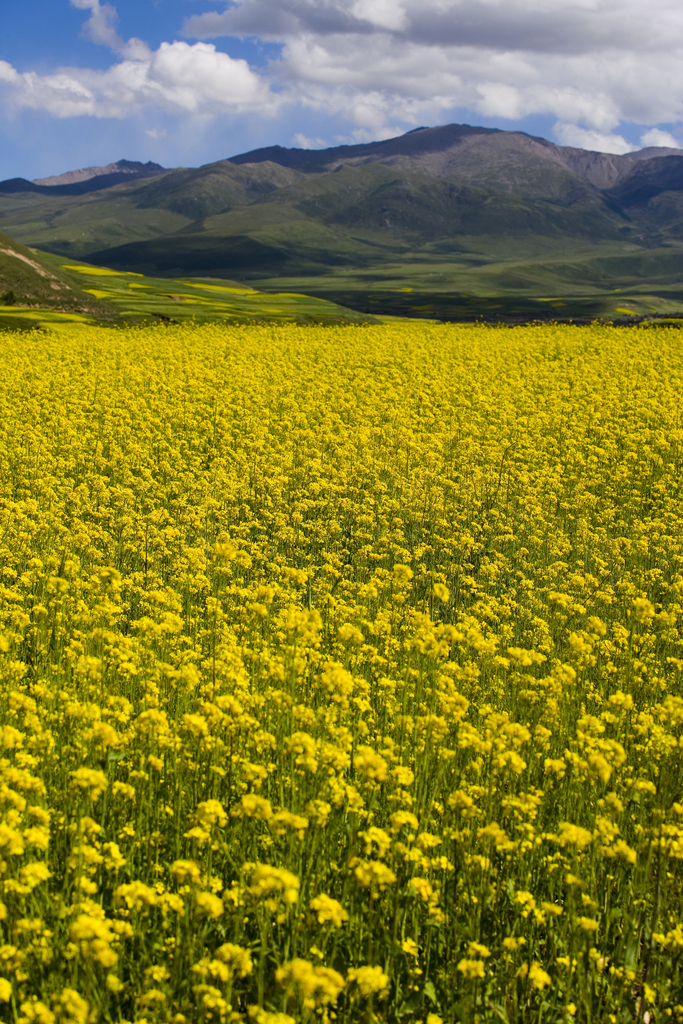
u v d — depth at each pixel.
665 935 4.93
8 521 12.95
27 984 4.33
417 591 12.05
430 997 4.69
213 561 12.13
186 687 7.00
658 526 13.79
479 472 17.59
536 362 36.38
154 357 35.88
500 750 5.83
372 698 7.88
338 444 20.61
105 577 9.37
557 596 9.70
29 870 4.29
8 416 22.42
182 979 4.50
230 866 5.40
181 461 19.08
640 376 31.53
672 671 9.33
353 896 4.90
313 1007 3.79
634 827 5.70
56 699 7.27
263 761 6.34
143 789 5.66
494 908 5.12
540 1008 4.53
